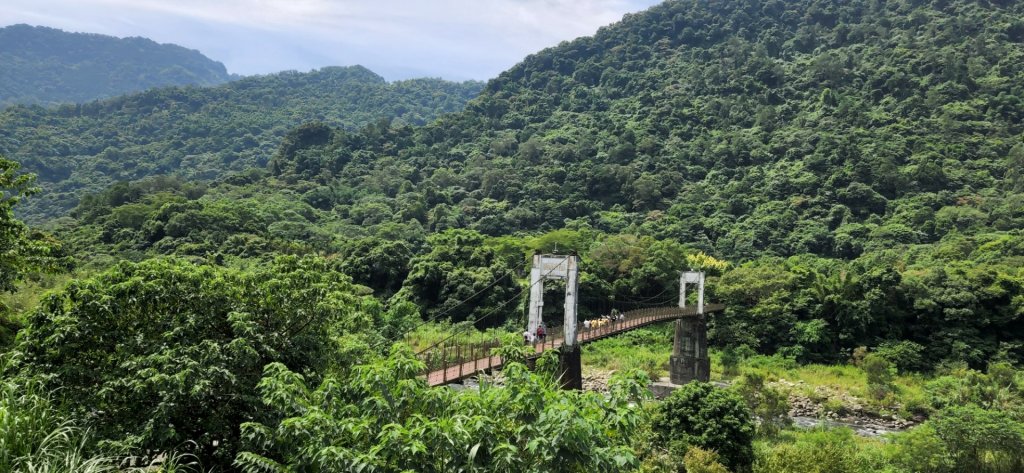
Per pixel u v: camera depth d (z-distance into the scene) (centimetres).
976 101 12950
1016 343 6019
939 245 8375
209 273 1599
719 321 6894
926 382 5359
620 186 11475
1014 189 10081
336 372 1597
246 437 1234
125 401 1372
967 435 3006
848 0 19112
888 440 3741
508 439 1060
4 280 2053
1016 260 7150
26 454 998
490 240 8400
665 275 7338
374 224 10281
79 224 8569
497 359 2797
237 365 1401
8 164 1912
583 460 1011
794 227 9844
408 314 5738
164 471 1209
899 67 14400
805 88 14888
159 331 1484
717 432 2834
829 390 5197
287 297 1608
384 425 1066
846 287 6500
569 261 3372
